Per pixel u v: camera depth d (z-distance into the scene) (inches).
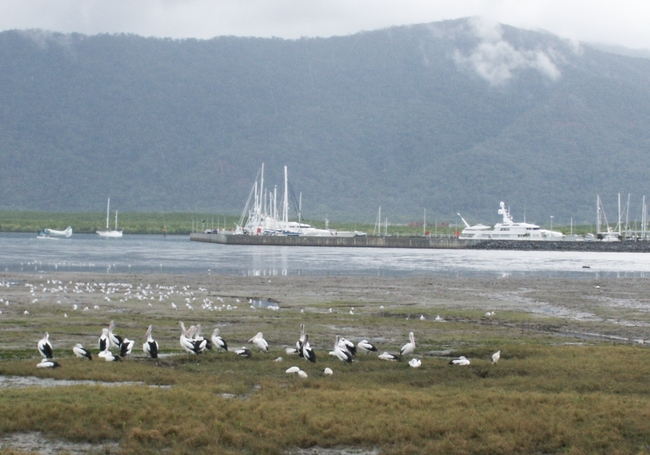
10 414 928.3
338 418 962.7
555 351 1475.1
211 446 871.1
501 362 1358.3
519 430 937.5
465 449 880.3
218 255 5856.3
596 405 1045.8
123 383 1128.8
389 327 1868.8
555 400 1070.4
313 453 871.7
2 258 4788.4
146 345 1325.0
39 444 868.6
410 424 949.2
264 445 872.3
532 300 2664.9
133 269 4030.5
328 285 3117.6
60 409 954.1
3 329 1659.7
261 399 1042.7
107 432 897.5
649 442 912.9
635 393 1149.7
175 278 3336.6
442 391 1118.4
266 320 1948.8
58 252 5777.6
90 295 2484.0
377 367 1302.9
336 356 1378.0
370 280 3420.3
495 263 5344.5
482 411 1011.9
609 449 890.1
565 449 891.4
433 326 1913.1
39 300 2288.4
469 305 2453.2
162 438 885.2
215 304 2297.0
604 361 1366.9
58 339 1540.4
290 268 4330.7
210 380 1159.6
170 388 1103.6
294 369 1235.2
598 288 3189.0
